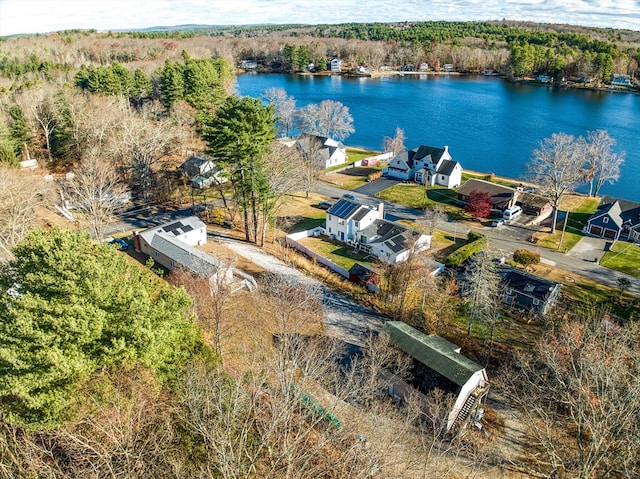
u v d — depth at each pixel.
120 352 18.91
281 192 54.88
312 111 103.94
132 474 16.02
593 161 74.12
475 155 95.81
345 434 21.81
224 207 64.38
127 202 63.94
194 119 82.00
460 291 46.22
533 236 60.22
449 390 29.39
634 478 22.48
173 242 47.28
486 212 65.56
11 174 46.03
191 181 70.75
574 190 79.06
